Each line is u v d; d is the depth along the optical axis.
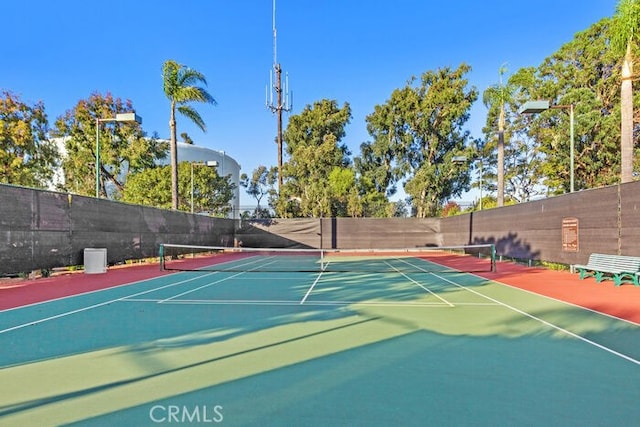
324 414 3.38
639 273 10.11
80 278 13.20
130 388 3.96
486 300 8.79
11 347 5.35
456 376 4.21
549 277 12.89
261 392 3.84
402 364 4.59
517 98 31.41
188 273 14.98
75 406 3.56
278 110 39.44
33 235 12.41
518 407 3.49
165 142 35.16
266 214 35.06
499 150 23.62
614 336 5.74
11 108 25.73
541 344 5.35
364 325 6.47
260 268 17.27
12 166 24.73
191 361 4.75
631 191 10.66
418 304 8.34
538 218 15.73
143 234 18.50
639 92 22.97
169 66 22.89
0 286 11.27
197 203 33.44
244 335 5.90
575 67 28.39
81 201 14.48
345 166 40.66
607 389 3.87
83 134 31.83
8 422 3.27
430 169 36.44
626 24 13.30
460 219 25.83
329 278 13.30
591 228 12.38
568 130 25.22
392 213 33.34
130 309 7.94
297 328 6.30
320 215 32.78
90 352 5.12
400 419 3.28
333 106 42.34
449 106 36.97
